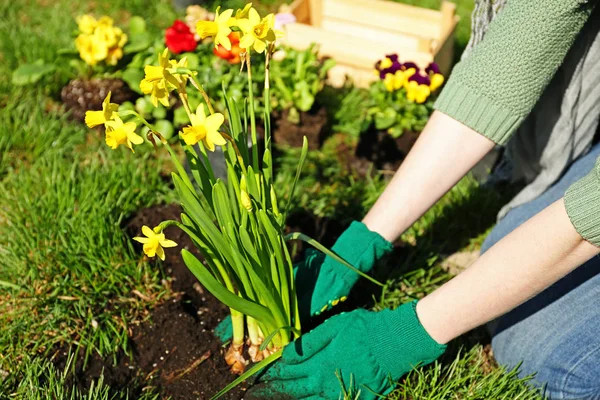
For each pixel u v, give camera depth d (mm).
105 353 1808
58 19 3232
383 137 2510
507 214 1928
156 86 1267
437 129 1563
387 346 1529
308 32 2824
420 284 2057
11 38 3047
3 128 2551
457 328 1473
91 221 2088
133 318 1903
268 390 1649
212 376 1749
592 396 1545
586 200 1249
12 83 2814
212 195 1439
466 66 1522
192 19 3014
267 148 1478
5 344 1819
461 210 2305
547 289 1680
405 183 1608
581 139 1809
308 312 1700
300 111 2572
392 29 3021
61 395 1634
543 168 1891
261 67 2574
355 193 2387
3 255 2047
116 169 2336
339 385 1581
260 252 1489
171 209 2227
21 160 2523
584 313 1586
